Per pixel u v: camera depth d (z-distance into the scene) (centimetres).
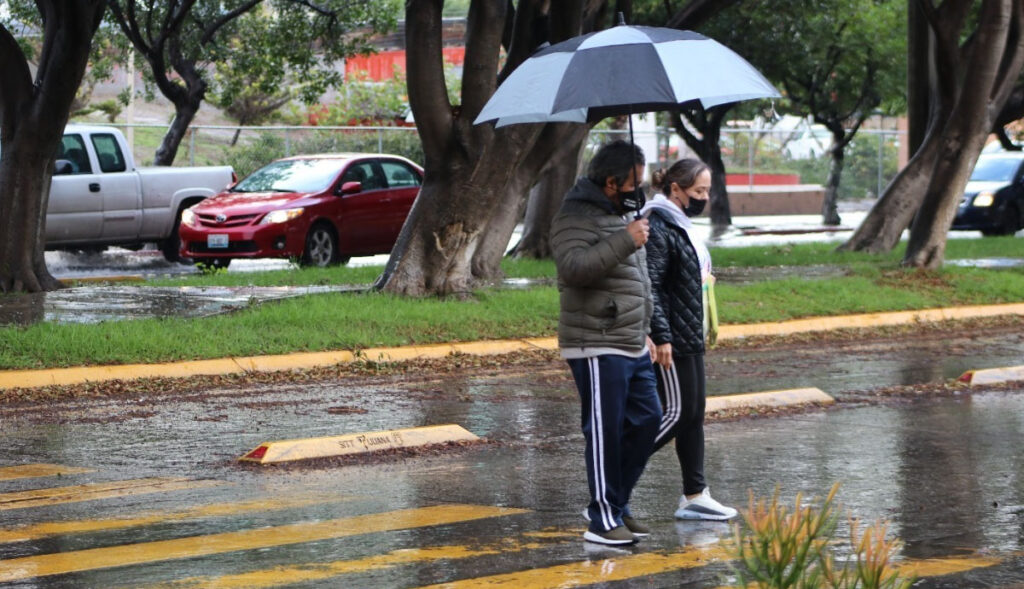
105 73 3759
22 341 1500
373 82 5306
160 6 3431
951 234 4350
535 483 1020
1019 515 924
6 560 774
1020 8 2586
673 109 895
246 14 3769
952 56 2825
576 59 805
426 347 1708
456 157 1972
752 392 1498
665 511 934
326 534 846
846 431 1272
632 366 811
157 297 1962
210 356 1551
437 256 1991
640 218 793
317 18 3609
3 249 2039
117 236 2723
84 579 733
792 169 5728
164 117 5088
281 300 1850
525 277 2392
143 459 1093
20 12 3247
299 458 1102
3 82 2041
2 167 2048
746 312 2075
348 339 1667
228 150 3925
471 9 1931
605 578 745
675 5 3903
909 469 1090
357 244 2723
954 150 2567
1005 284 2475
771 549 521
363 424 1257
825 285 2319
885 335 2098
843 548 816
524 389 1492
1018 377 1630
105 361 1488
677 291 878
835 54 4434
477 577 745
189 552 796
